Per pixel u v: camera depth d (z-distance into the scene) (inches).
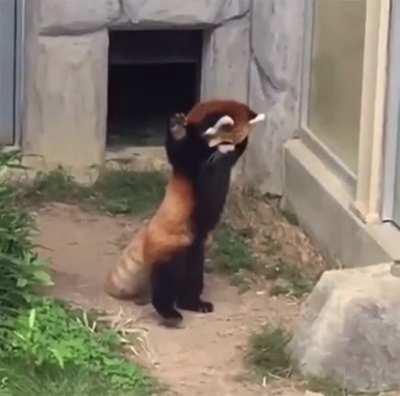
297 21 393.7
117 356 296.7
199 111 313.0
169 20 410.9
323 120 381.7
